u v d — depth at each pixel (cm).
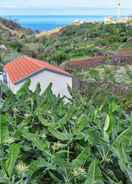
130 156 238
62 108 302
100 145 235
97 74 2639
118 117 291
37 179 212
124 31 7644
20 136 244
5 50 6094
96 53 5631
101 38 7525
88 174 210
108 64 3588
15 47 6819
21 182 207
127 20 10162
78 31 9138
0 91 336
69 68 3406
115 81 2139
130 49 5956
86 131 251
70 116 278
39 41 9256
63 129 265
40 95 320
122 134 245
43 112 289
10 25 14462
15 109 299
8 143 238
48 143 242
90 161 223
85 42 7312
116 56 3934
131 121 281
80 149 243
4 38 8838
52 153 236
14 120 284
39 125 277
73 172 214
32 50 6419
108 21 10731
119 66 3306
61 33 9512
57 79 1775
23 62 2547
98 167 214
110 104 305
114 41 7088
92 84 1842
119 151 229
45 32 11744
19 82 1689
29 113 291
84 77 2559
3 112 299
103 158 229
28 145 240
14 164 213
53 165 217
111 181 218
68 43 7431
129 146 240
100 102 337
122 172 226
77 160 221
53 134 252
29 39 9800
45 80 1769
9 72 2155
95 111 293
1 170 213
